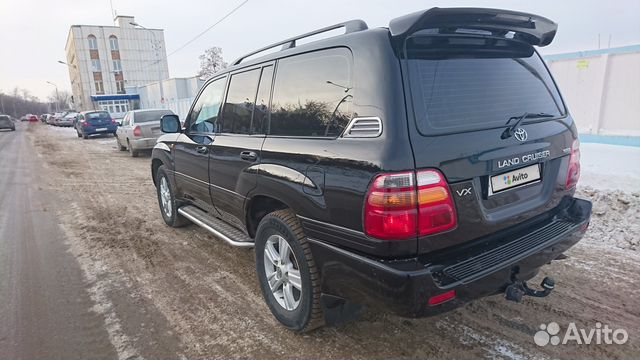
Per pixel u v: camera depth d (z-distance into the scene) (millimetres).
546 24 2633
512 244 2352
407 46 2160
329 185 2295
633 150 7688
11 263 4441
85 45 66000
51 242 5113
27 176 10453
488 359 2498
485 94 2391
